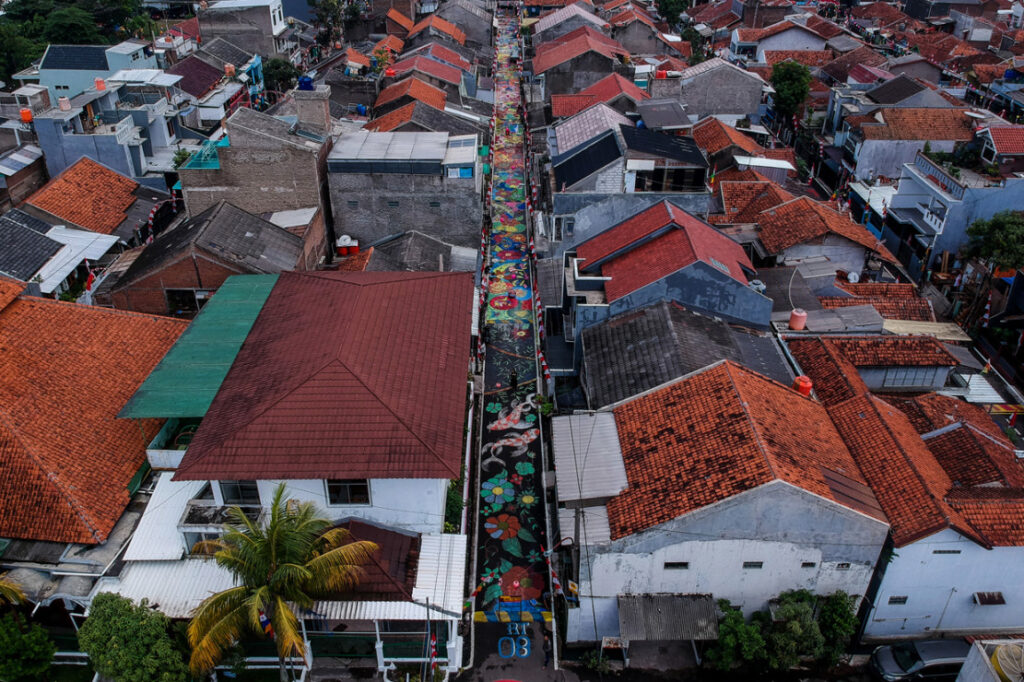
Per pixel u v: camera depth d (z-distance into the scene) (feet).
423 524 100.32
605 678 101.40
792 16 369.09
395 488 96.89
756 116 255.09
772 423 106.42
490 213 220.43
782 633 97.86
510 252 205.87
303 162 164.35
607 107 193.57
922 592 101.45
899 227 204.74
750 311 136.87
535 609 110.32
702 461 101.86
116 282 148.36
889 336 140.36
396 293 122.83
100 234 176.96
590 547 97.91
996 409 139.44
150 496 106.73
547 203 189.78
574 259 146.10
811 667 102.94
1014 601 102.47
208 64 270.67
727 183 201.36
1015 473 114.42
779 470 95.71
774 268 165.68
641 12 379.35
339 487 96.73
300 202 168.55
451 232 176.55
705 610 100.78
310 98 174.50
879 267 180.45
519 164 260.62
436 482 97.25
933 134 222.28
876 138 222.48
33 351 116.16
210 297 132.57
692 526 95.91
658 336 126.93
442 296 125.29
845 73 295.28
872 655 102.53
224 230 143.54
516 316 177.99
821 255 174.50
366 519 99.71
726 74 248.93
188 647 92.07
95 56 253.85
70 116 198.80
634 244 145.59
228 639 83.46
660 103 202.49
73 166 192.03
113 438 110.83
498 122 301.22
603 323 136.56
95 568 96.12
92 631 87.04
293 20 349.20
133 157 203.82
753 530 96.89
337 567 86.02
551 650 104.99
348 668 98.94
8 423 103.71
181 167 165.07
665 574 100.48
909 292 166.09
